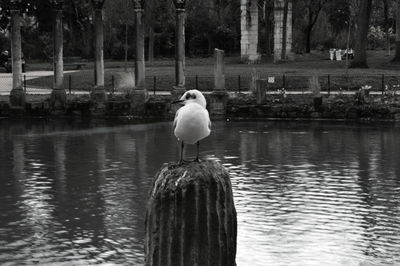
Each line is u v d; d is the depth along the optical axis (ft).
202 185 33.27
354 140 131.44
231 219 33.94
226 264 33.81
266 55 310.86
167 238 33.42
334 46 346.74
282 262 63.31
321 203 82.94
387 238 69.77
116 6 277.85
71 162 111.24
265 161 109.91
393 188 90.22
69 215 79.00
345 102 162.30
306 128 149.79
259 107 165.37
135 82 172.14
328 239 69.51
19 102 173.88
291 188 90.43
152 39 277.03
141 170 103.76
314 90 164.96
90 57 301.02
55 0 172.24
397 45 238.27
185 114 34.65
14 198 87.40
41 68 269.03
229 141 130.82
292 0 281.74
